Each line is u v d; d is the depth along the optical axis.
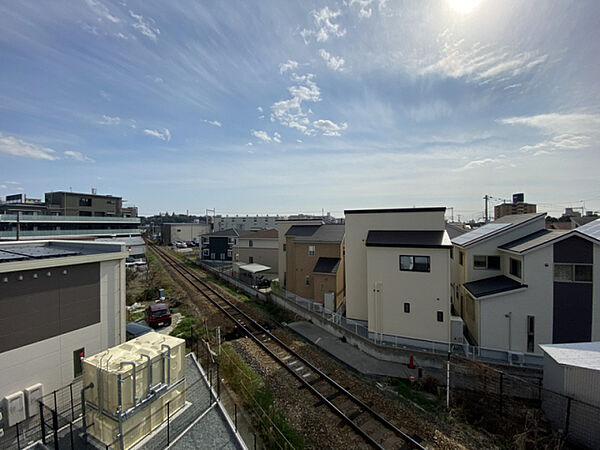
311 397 10.17
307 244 21.72
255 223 88.31
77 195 42.12
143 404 7.32
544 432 8.48
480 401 9.80
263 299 23.12
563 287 12.35
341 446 7.93
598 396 8.12
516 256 13.59
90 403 7.20
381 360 13.28
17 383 7.66
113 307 10.27
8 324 7.54
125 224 43.00
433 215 16.00
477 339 13.68
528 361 11.59
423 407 9.84
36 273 8.16
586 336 12.04
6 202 48.38
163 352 8.02
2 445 6.99
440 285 14.00
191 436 7.60
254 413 8.75
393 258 14.89
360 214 17.39
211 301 21.92
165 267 37.50
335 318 16.61
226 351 13.20
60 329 8.67
